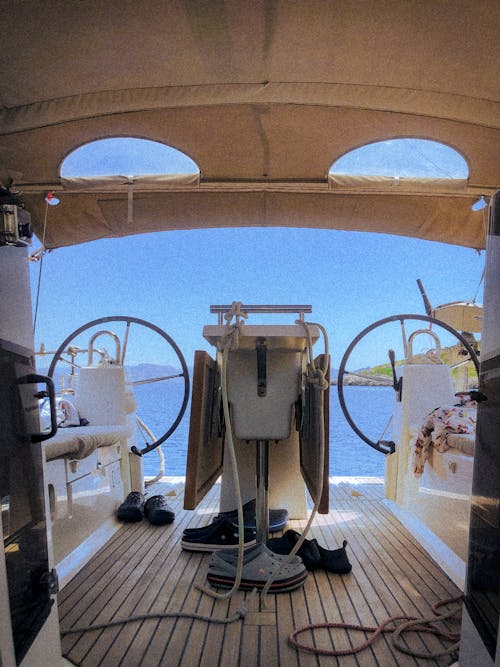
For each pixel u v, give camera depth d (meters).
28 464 1.12
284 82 1.77
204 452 1.93
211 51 1.61
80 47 1.57
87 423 3.03
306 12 1.42
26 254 1.16
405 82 1.76
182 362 3.09
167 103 1.86
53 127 2.14
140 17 1.43
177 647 1.50
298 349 1.82
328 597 1.83
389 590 1.90
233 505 2.71
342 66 1.68
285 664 1.41
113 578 2.00
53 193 2.72
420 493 2.64
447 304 3.90
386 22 1.46
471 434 2.15
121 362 3.23
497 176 2.51
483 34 1.48
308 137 2.29
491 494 1.04
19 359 1.08
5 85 1.76
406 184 2.66
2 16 1.41
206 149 2.39
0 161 2.40
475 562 1.15
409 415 3.00
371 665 1.41
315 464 1.78
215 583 1.88
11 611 0.95
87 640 1.53
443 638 1.55
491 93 1.78
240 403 1.81
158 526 2.73
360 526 2.73
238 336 1.59
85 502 2.38
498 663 0.92
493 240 1.13
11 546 0.98
